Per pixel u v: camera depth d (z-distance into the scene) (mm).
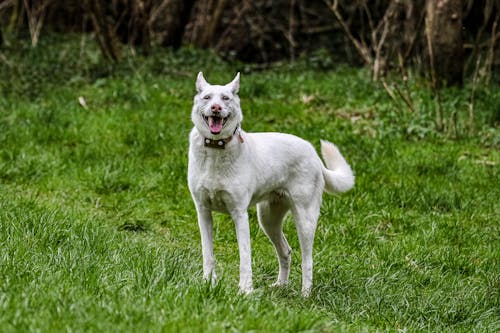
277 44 28188
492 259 11172
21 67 21156
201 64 23406
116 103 18562
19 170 13414
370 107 18219
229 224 12008
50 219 10180
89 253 8914
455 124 16438
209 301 7332
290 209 9422
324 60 24797
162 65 22641
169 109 17875
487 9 20578
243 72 23781
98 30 22312
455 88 19594
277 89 20109
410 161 14602
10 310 6648
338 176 9750
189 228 11875
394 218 12352
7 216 10211
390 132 16312
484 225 12422
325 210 12406
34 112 16875
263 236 11625
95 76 21219
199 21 27328
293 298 8992
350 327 8023
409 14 21938
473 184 13867
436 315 9008
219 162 8531
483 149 16016
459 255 11156
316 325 7172
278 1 28375
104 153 14453
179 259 9219
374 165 14352
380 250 11055
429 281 10273
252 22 27953
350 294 9438
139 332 6359
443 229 11969
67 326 6324
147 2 24016
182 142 15258
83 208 12211
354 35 27375
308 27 28469
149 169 13797
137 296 7285
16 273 7801
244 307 7273
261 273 10172
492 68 22344
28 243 9078
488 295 9742
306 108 18578
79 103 18219
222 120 8391
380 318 8727
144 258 8805
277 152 9156
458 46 19922
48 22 27469
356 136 15828
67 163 13906
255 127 16438
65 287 7348
